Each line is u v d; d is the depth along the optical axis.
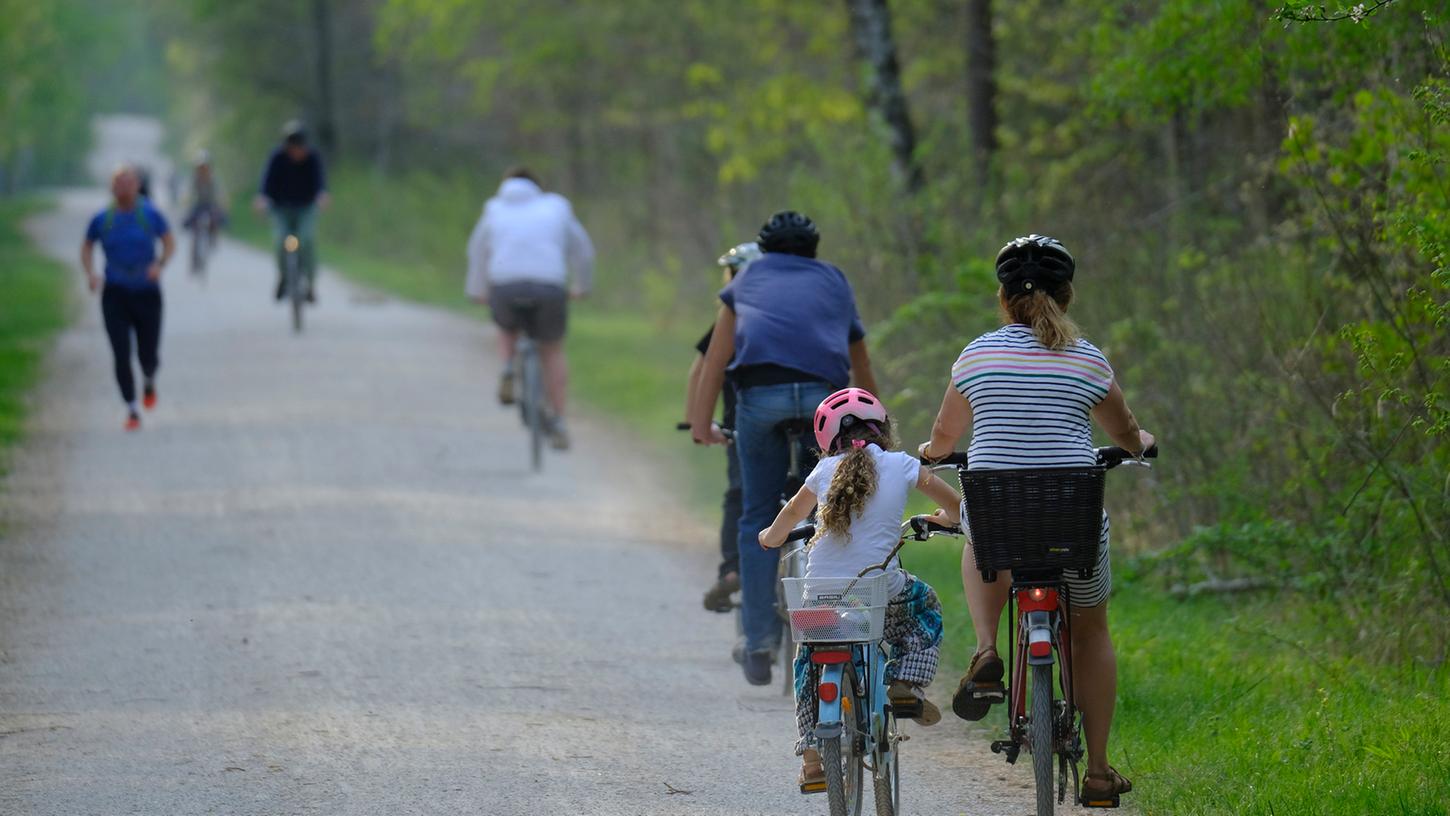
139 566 37.22
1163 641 31.22
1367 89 33.84
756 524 27.67
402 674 28.73
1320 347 32.69
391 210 164.25
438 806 21.91
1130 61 37.34
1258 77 35.59
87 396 64.19
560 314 51.09
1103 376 20.02
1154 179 56.88
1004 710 27.20
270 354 75.88
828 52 86.25
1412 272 30.33
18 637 30.97
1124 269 44.44
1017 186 58.44
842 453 21.22
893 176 58.69
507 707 26.84
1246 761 23.28
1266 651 30.61
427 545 40.09
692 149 115.50
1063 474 18.80
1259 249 39.69
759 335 27.09
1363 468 32.72
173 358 74.69
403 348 81.00
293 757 23.95
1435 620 29.02
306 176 80.38
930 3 81.12
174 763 23.59
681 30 116.56
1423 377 29.61
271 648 30.34
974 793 23.00
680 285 100.81
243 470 49.62
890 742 21.08
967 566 21.44
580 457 55.28
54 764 23.47
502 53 135.50
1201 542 34.38
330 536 40.66
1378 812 20.66
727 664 30.48
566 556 39.75
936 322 51.06
